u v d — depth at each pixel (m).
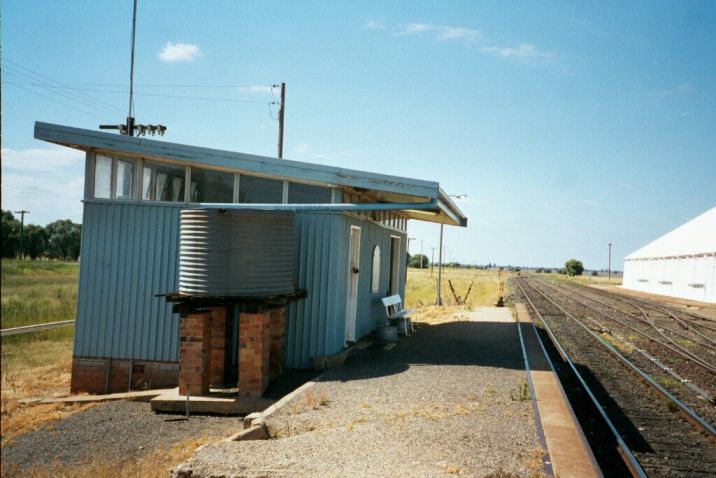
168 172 11.26
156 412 8.58
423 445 5.75
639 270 53.09
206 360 9.01
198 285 8.72
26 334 15.52
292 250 9.41
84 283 11.27
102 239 11.26
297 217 10.83
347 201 11.32
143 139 10.90
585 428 7.50
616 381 10.52
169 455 6.43
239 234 8.75
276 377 9.91
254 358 8.70
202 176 11.18
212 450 5.59
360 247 12.51
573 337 16.61
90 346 11.21
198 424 7.93
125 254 11.18
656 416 8.12
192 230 8.80
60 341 15.23
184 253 8.90
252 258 8.80
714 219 37.47
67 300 20.58
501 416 6.81
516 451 5.56
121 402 9.20
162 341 11.00
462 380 8.84
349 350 11.23
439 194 10.27
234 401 8.45
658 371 11.56
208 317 9.07
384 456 5.42
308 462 5.25
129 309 11.12
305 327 10.71
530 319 19.33
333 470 5.04
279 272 9.06
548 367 10.01
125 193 11.30
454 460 5.31
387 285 15.86
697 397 9.29
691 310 28.75
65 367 12.70
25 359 13.27
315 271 10.71
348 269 11.41
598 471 4.95
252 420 6.94
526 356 11.11
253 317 8.74
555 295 38.81
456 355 11.20
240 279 8.73
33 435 7.45
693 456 6.49
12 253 59.38
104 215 11.27
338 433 6.16
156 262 11.08
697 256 36.22
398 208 10.29
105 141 10.87
